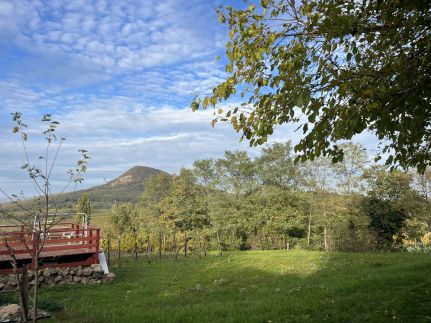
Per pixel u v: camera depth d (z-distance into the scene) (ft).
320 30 18.51
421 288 36.32
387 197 121.70
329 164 141.08
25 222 23.56
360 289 39.81
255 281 59.57
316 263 75.20
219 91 20.75
